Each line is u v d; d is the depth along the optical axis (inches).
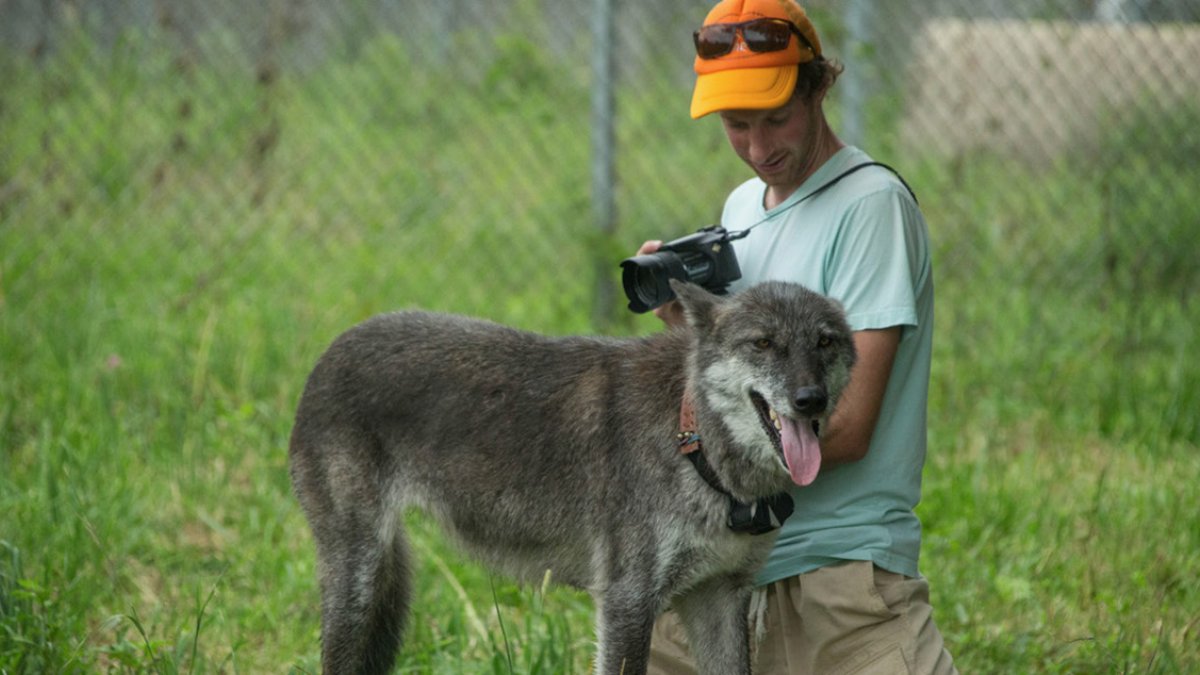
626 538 597.6
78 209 1256.2
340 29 1359.5
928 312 610.2
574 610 783.1
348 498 645.9
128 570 778.2
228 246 1253.7
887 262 585.3
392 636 668.7
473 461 637.3
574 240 1200.2
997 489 902.4
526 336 659.4
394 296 1198.3
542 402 631.8
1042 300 1211.9
